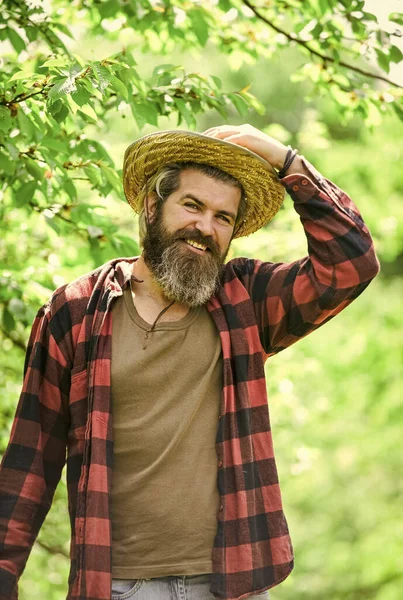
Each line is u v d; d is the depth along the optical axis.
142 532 3.31
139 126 4.93
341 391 11.94
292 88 15.43
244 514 3.37
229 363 3.49
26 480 3.46
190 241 3.55
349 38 5.97
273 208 3.86
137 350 3.45
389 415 12.46
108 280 3.58
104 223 5.69
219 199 3.58
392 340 12.20
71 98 4.02
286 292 3.65
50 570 8.01
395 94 5.94
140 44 6.60
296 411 8.63
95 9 6.25
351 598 14.05
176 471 3.35
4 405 6.91
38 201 5.64
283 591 14.18
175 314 3.56
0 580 3.37
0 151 4.83
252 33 6.42
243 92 5.36
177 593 3.28
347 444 12.84
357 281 3.55
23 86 4.20
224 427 3.43
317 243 3.55
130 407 3.41
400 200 12.34
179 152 3.60
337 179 12.59
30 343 3.69
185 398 3.43
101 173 5.26
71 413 3.47
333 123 15.21
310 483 12.37
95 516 3.28
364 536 13.54
